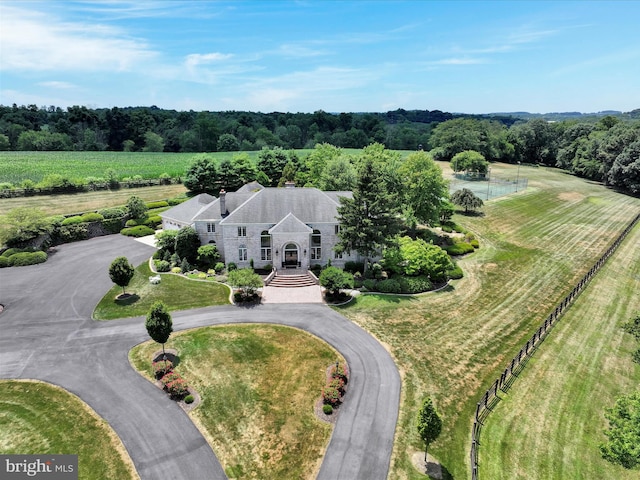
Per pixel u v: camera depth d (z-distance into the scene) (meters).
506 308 43.47
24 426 25.72
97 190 83.75
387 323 39.53
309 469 23.12
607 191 107.88
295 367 32.41
